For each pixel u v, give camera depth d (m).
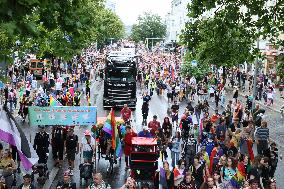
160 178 15.70
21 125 28.58
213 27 18.86
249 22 18.69
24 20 9.73
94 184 12.56
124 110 28.02
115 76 36.69
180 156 20.89
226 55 20.80
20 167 19.84
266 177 16.62
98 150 21.62
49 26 12.02
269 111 38.88
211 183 13.85
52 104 23.09
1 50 11.74
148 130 21.83
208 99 43.22
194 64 42.56
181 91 41.50
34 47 26.00
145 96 31.03
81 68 55.94
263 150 20.58
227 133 20.84
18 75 45.78
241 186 14.90
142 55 91.06
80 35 12.65
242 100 43.38
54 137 21.14
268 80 47.72
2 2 8.61
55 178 19.53
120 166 21.47
